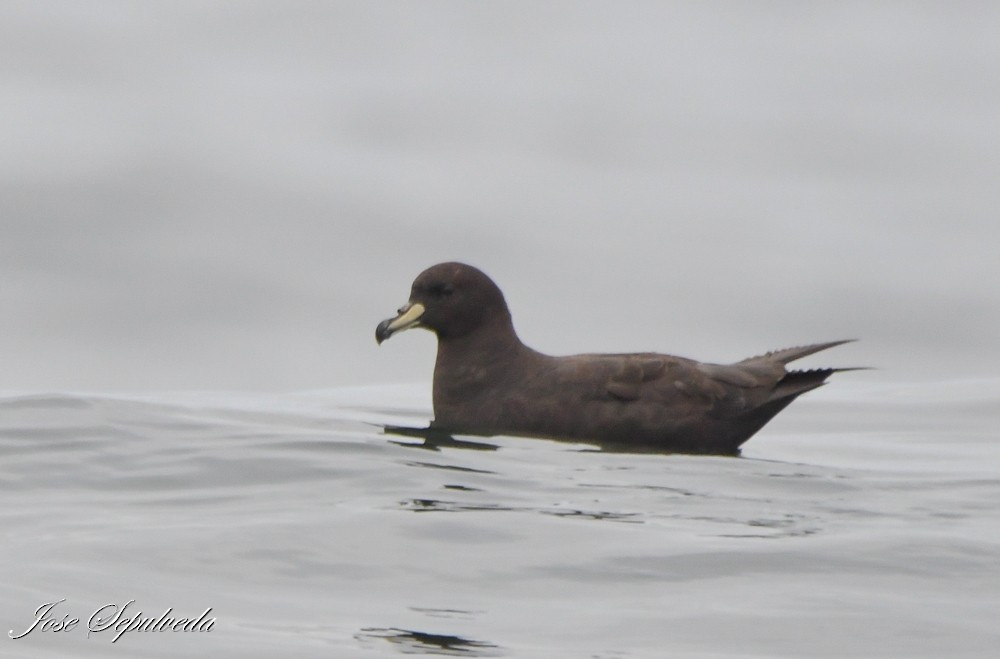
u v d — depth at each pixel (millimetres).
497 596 11188
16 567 11445
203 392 21031
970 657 10102
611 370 17469
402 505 13422
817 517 13609
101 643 10086
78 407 17219
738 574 11711
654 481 15062
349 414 19203
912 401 22188
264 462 15055
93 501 13625
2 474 14477
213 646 10086
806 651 10180
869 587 11422
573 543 12383
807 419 20906
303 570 11641
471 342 18422
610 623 10648
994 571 11836
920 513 13852
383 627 10508
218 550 12000
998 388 23141
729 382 17203
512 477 14859
